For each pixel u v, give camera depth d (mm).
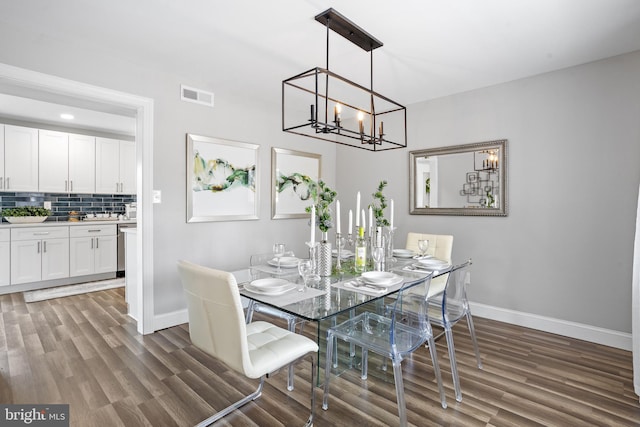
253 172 3672
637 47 2451
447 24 2141
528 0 1884
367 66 2805
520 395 1963
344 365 2377
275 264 2455
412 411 1813
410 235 3215
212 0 1916
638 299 1968
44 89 2338
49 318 3205
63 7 1978
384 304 2412
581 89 2738
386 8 1969
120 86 2674
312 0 1905
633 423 1710
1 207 4391
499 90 3170
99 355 2443
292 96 3617
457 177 3439
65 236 4422
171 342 2682
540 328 2963
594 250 2701
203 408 1832
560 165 2846
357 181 4402
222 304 1420
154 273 2895
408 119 3830
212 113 3295
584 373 2217
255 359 1493
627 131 2545
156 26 2201
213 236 3334
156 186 2898
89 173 4840
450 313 2127
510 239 3125
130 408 1823
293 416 1782
